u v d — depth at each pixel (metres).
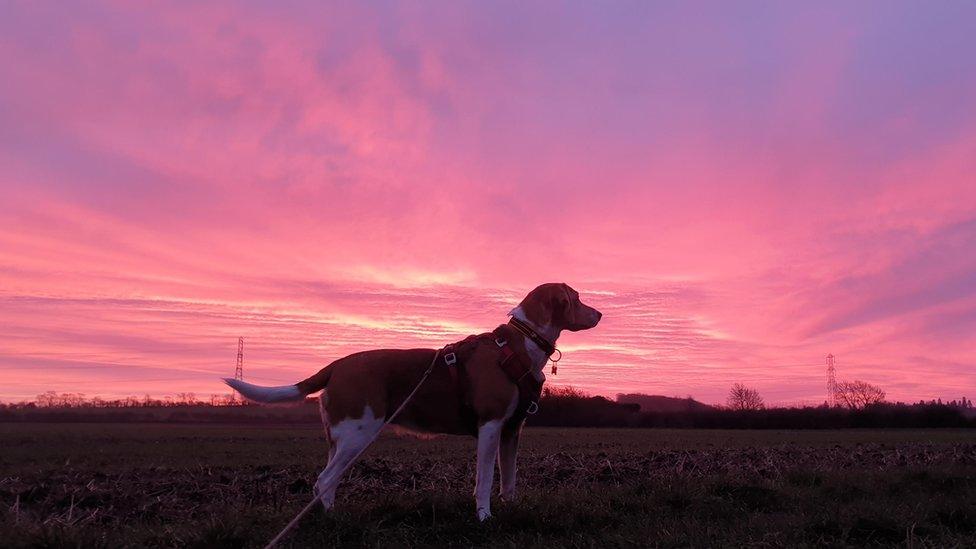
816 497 2.84
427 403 2.60
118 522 2.66
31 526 2.22
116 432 13.78
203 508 3.04
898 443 9.78
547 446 8.88
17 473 4.97
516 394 2.54
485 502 2.42
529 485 3.84
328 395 2.62
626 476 4.10
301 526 2.28
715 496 2.69
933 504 2.55
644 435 13.88
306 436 12.26
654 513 2.46
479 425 2.52
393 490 3.46
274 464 5.74
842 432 17.31
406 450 7.54
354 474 4.13
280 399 2.68
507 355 2.55
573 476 4.12
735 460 5.10
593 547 2.03
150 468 5.28
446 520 2.37
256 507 2.80
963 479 3.31
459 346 2.60
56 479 4.46
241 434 12.95
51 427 16.62
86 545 1.96
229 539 2.11
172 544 2.10
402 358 2.64
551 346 2.64
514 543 2.06
